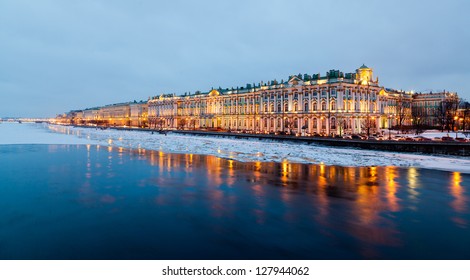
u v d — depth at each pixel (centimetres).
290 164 5128
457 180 3928
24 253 1858
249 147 7838
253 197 3072
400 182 3791
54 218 2450
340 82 10156
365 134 9969
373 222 2398
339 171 4503
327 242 2033
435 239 2097
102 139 10650
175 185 3562
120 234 2142
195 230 2217
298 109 11438
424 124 13962
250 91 13675
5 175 4088
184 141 9812
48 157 5822
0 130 17912
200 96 16625
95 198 3006
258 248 1938
